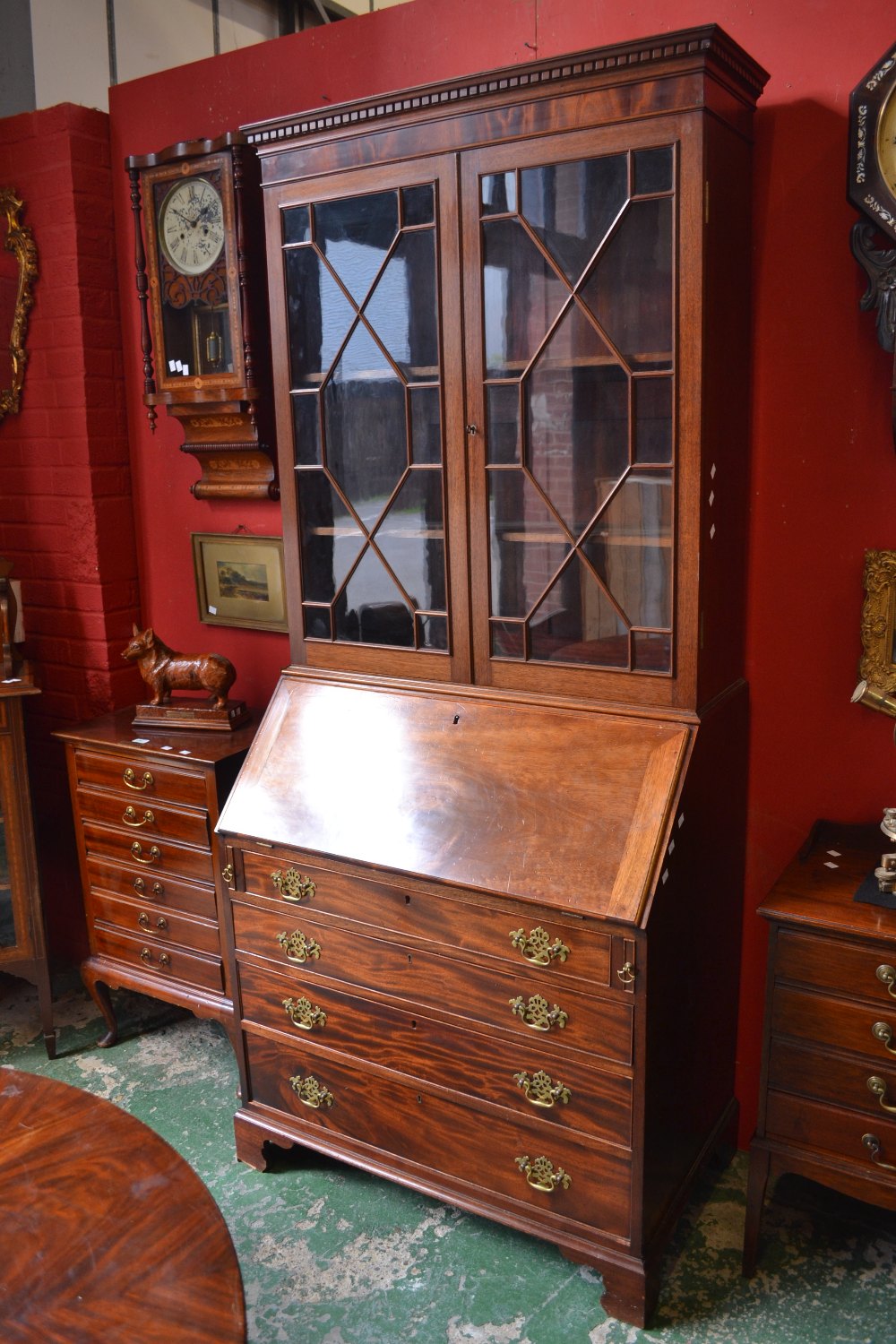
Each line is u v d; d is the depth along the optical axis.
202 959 2.62
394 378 2.14
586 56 1.79
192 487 2.89
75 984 3.24
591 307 1.91
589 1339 1.93
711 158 1.79
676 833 1.87
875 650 2.10
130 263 2.91
